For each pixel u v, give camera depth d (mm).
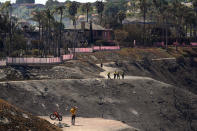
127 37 180125
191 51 171000
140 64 137875
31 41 152000
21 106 72500
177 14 198500
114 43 170750
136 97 89562
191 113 92062
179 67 150500
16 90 76000
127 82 94188
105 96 86062
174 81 140500
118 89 90375
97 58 134375
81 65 113312
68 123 59875
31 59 99750
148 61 143750
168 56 159500
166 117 87000
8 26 128875
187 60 159500
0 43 129000
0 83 76188
